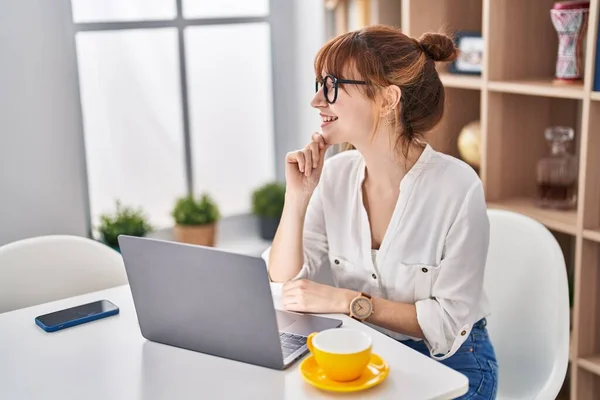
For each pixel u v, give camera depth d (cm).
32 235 260
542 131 270
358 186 187
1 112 246
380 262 183
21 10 244
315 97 179
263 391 135
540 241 193
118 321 168
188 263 145
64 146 260
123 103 297
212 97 315
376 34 176
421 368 141
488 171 262
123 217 282
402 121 176
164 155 309
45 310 175
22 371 145
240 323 144
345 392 133
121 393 136
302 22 316
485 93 255
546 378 186
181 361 148
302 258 190
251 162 330
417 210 179
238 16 312
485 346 183
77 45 283
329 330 139
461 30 282
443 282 173
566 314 186
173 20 299
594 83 222
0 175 250
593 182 231
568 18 234
